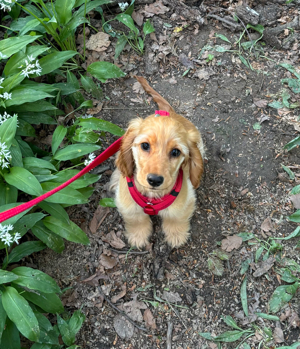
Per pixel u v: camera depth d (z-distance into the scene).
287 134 0.95
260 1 1.12
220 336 0.73
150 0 1.12
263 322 0.75
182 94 1.01
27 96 0.78
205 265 0.81
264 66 1.05
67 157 0.78
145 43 1.07
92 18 1.10
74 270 0.81
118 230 0.85
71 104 0.98
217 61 1.05
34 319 0.60
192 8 1.11
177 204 0.71
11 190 0.73
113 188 0.88
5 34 0.95
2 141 0.67
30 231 0.83
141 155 0.61
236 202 0.88
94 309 0.77
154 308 0.77
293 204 0.87
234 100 1.00
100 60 1.05
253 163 0.92
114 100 1.00
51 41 1.02
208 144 0.94
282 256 0.82
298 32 1.08
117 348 0.74
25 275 0.65
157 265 0.81
